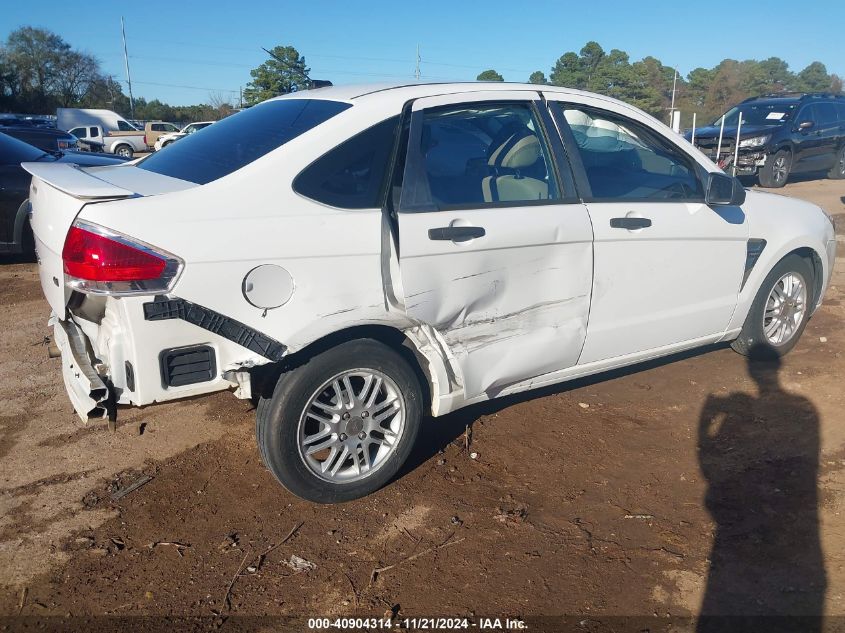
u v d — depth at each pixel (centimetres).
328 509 341
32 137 1625
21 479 367
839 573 288
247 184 304
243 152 328
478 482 362
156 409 443
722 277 440
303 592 287
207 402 453
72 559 306
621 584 288
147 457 389
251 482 365
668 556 304
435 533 323
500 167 360
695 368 497
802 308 506
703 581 288
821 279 514
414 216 323
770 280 476
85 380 303
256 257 295
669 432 410
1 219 808
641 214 393
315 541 318
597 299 385
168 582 293
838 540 309
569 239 365
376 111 334
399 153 332
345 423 333
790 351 523
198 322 290
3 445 401
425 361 348
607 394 460
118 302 283
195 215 290
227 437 410
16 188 807
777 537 312
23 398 461
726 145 1497
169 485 362
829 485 349
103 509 342
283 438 317
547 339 371
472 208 341
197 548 314
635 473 368
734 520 326
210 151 347
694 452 387
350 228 314
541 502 345
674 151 425
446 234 327
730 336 471
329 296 311
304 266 305
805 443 390
